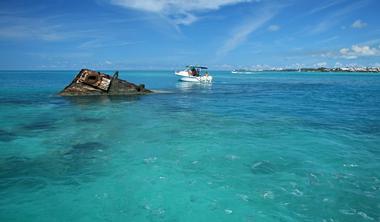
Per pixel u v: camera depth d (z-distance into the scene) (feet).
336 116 65.31
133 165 33.30
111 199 25.45
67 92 99.86
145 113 67.46
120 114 65.72
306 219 22.66
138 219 22.43
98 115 64.08
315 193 26.68
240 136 46.09
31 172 30.91
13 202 24.61
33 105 78.89
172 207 24.31
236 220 22.52
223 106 81.46
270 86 187.11
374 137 45.57
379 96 116.26
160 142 42.39
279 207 24.34
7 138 43.52
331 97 111.55
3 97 97.25
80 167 32.50
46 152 37.27
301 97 110.93
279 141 43.16
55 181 28.84
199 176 30.45
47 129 49.60
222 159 35.37
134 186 28.02
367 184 28.43
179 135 46.50
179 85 183.11
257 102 92.12
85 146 40.04
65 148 39.01
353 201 25.27
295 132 48.85
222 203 24.99
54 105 79.25
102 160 34.73
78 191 26.78
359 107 81.10
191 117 62.59
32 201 24.82
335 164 33.58
